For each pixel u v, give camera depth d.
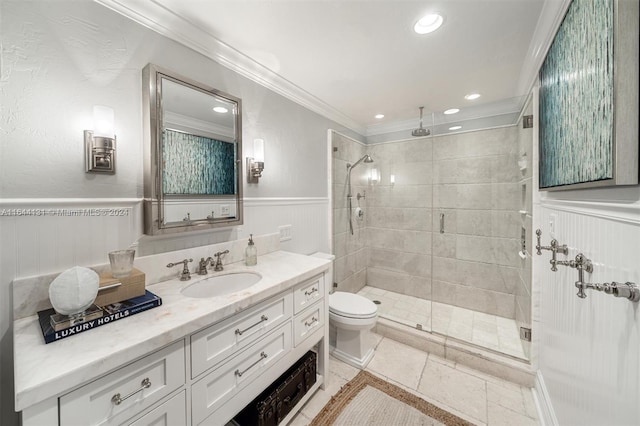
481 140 2.49
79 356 0.68
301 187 2.22
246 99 1.71
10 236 0.87
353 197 2.92
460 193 2.62
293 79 1.92
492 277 2.49
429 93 2.17
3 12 0.85
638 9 0.62
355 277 2.97
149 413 0.80
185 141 1.34
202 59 1.44
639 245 0.62
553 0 1.13
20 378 0.59
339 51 1.57
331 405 1.52
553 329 1.36
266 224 1.88
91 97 1.04
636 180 0.62
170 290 1.16
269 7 1.20
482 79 1.92
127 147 1.14
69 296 0.79
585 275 0.95
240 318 1.08
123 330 0.81
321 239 2.49
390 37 1.43
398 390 1.66
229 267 1.51
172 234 1.31
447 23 1.32
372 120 2.87
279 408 1.29
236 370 1.07
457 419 1.44
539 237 1.47
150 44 1.22
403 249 2.94
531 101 1.76
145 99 1.18
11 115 0.87
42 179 0.93
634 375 0.65
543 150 1.48
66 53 0.98
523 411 1.50
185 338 0.89
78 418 0.66
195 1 1.16
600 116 0.76
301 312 1.44
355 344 1.93
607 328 0.79
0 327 0.85
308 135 2.29
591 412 0.90
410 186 2.89
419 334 2.15
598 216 0.83
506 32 1.38
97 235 1.06
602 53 0.75
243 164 1.69
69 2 0.98
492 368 1.81
